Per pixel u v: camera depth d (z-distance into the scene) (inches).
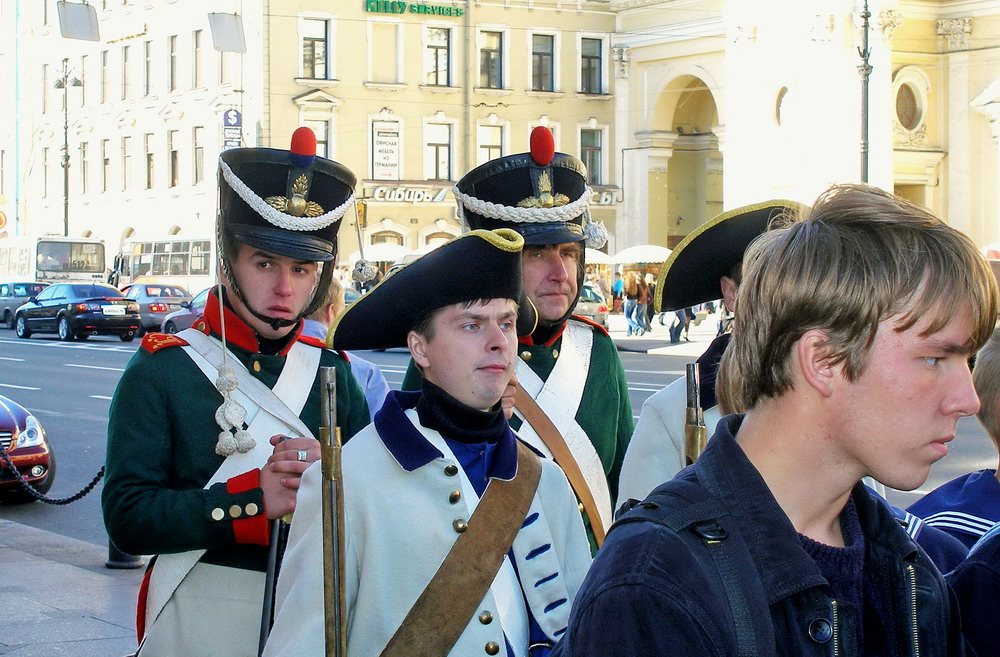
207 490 115.2
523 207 133.8
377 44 1443.2
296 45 1407.5
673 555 59.9
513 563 98.3
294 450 115.4
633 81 1549.0
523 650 96.6
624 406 142.1
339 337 100.8
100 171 1723.7
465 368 97.3
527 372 131.8
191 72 1535.4
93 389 708.0
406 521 94.9
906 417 61.5
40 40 1846.7
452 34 1477.6
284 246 122.6
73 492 396.8
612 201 1558.8
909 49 1251.8
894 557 65.9
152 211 1612.9
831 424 63.0
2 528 331.6
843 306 61.1
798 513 64.4
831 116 1205.7
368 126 1441.9
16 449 370.6
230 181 123.9
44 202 1855.3
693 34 1467.8
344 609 91.0
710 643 57.9
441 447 97.6
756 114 1277.1
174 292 1248.2
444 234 1467.8
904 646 64.9
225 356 121.8
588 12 1537.9
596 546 126.0
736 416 68.0
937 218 64.4
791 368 63.4
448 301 96.5
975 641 79.4
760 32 1270.9
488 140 1499.8
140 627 124.3
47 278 1512.1
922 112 1256.8
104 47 1697.8
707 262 118.6
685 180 1627.7
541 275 135.0
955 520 107.3
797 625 60.5
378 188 1425.9
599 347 139.8
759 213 114.9
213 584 119.1
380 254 1349.7
